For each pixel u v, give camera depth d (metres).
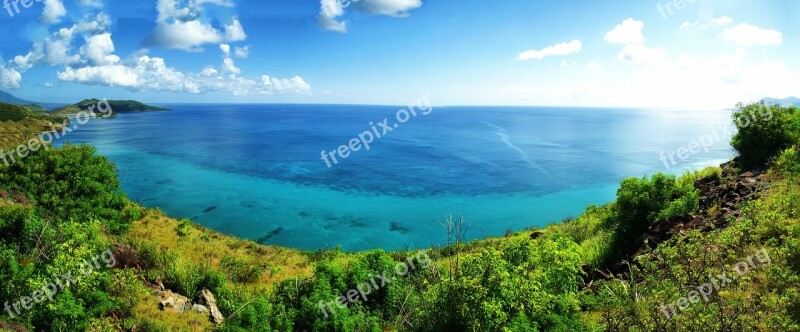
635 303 10.09
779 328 7.23
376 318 12.11
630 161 95.81
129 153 106.44
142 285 12.95
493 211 55.78
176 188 66.62
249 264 20.77
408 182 74.62
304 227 47.81
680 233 13.66
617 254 15.47
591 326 9.28
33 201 18.77
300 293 12.94
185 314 12.22
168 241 22.97
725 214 14.45
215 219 49.84
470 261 10.09
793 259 9.09
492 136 166.38
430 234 45.75
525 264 10.27
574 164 93.25
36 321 9.65
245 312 11.54
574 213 54.59
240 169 86.31
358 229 47.31
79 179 20.53
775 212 11.77
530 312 9.27
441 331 9.41
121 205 22.06
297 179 76.56
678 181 20.80
